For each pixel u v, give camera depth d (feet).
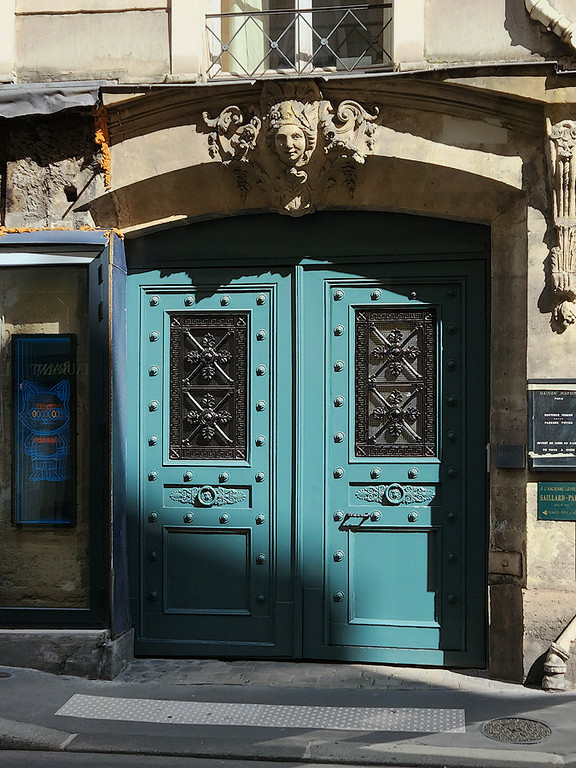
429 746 16.26
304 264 21.42
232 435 21.54
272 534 21.39
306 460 21.39
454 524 20.98
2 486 21.12
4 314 21.11
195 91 20.29
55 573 20.93
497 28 19.74
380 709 18.21
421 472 21.09
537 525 19.65
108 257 20.59
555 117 19.30
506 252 20.34
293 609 21.33
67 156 20.97
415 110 20.01
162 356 21.76
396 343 21.29
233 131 20.42
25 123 20.94
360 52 20.99
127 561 21.52
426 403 21.16
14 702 18.49
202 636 21.57
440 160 19.93
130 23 20.71
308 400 21.42
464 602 20.84
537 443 19.53
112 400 20.57
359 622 21.20
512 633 19.93
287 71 21.06
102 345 20.54
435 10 19.93
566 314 19.43
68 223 20.99
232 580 21.53
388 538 21.25
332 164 20.35
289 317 21.47
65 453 20.97
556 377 19.57
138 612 21.65
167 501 21.65
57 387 20.99
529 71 19.16
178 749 16.46
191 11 20.42
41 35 20.97
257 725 17.44
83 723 17.56
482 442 20.88
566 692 19.08
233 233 21.54
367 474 21.25
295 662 21.34
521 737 16.62
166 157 20.74
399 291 21.25
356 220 21.30
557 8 19.63
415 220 21.11
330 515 21.34
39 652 20.29
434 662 20.90
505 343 20.33
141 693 19.21
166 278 21.75
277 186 20.52
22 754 16.57
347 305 21.39
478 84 19.33
